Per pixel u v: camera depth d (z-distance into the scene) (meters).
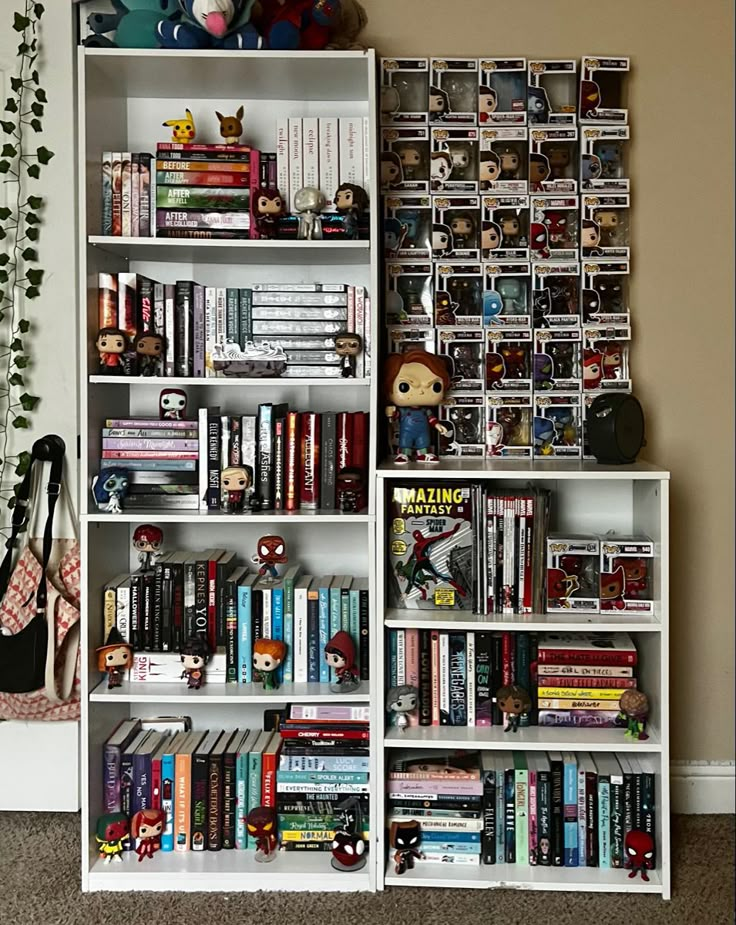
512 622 2.02
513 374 2.32
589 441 2.18
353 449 2.15
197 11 1.96
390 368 2.20
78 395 2.33
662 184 2.34
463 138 2.28
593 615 2.09
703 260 2.35
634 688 2.08
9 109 2.26
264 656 2.08
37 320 2.32
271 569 2.23
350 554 2.37
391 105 2.27
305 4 2.10
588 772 2.07
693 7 2.32
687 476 2.39
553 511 2.36
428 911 1.95
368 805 2.10
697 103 2.33
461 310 2.33
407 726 2.10
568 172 2.32
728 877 2.09
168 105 2.29
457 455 2.32
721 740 2.43
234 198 2.11
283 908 1.96
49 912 1.94
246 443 2.14
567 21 2.32
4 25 2.28
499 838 2.09
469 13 2.32
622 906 1.97
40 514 2.34
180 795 2.13
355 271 2.33
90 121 2.03
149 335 2.11
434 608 2.12
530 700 2.06
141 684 2.13
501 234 2.31
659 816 2.05
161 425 2.14
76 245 2.31
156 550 2.22
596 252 2.29
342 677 2.11
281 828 2.11
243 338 2.18
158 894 2.01
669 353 2.37
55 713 2.23
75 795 2.36
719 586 2.41
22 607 2.19
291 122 2.18
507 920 1.92
